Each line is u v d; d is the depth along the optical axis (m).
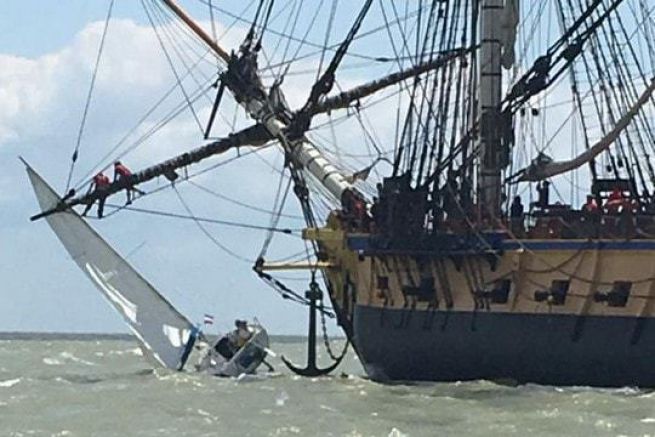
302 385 160.75
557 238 152.25
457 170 162.38
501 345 155.75
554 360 153.00
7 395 150.12
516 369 156.00
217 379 171.62
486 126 163.88
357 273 168.25
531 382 155.75
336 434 113.75
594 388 150.75
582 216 152.00
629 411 128.00
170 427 119.31
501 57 166.38
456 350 159.12
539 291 153.00
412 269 161.25
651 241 147.00
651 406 131.38
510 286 155.00
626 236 147.88
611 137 159.88
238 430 116.94
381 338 165.25
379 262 164.62
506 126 163.88
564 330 151.88
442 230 158.25
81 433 115.56
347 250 171.25
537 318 153.25
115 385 164.38
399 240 160.62
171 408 134.88
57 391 156.38
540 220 154.12
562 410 129.00
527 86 161.88
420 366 162.62
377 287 165.38
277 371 186.62
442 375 161.50
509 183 165.00
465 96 166.00
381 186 165.00
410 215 160.25
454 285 158.62
